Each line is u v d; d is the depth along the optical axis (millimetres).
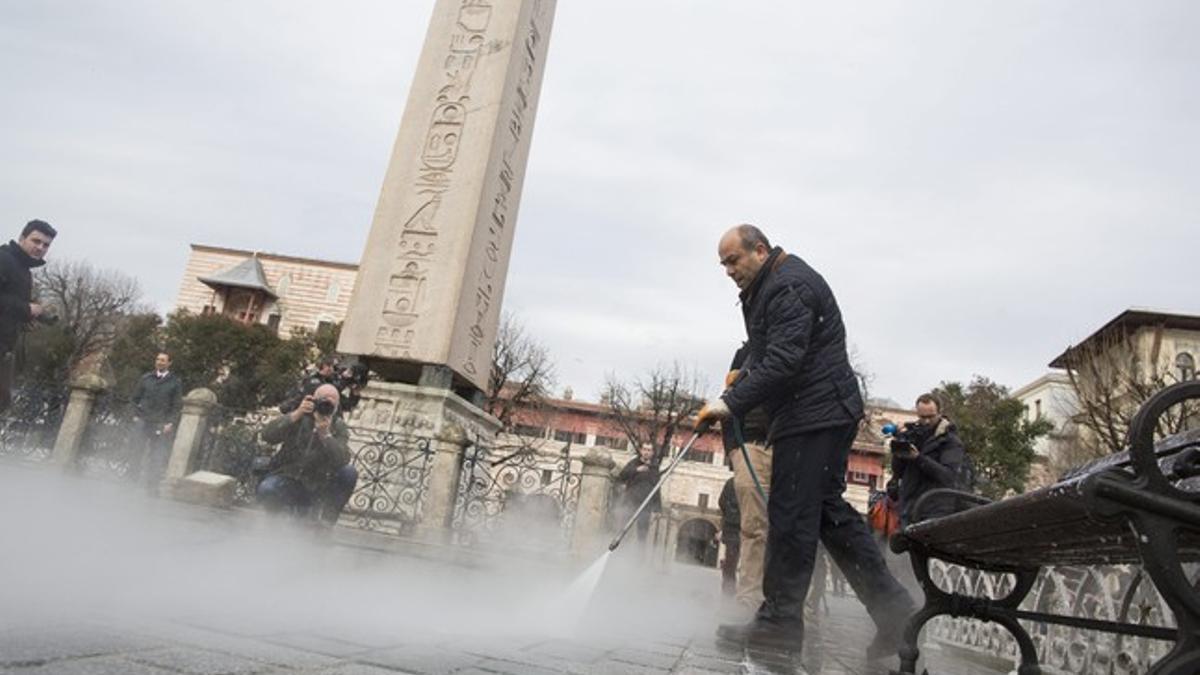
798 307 3791
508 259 11352
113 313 48188
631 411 51438
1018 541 2537
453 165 10266
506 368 45656
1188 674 1559
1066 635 4152
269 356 43062
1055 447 29562
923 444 6738
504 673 2160
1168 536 1629
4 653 1612
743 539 5691
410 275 9867
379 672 1933
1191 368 22094
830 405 3797
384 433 9031
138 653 1781
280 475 6305
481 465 9695
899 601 3807
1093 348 18344
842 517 3951
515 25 10852
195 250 57625
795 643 3705
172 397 10266
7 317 7043
